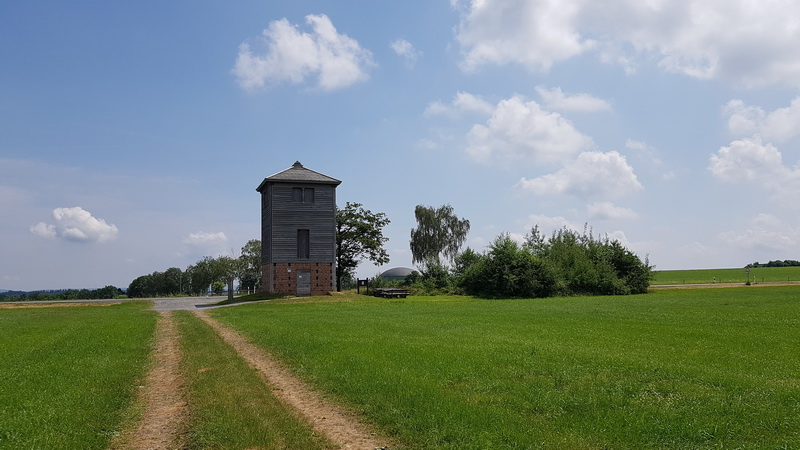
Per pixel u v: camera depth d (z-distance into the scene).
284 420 10.02
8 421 9.75
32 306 48.50
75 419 9.98
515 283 56.97
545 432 9.22
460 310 35.94
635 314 30.94
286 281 52.84
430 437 9.09
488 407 10.73
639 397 11.56
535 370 14.16
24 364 15.51
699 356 16.27
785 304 36.81
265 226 56.56
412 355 16.22
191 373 14.48
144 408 11.34
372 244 72.12
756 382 12.56
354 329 23.62
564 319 28.34
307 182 53.84
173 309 42.16
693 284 76.62
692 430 9.16
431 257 79.62
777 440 8.76
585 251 66.31
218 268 102.19
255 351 18.31
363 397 11.50
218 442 8.91
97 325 26.53
